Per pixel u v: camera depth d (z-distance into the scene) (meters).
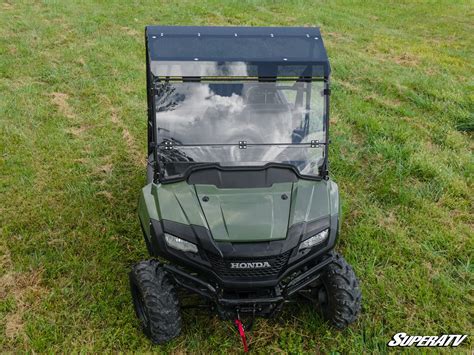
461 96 9.80
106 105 9.17
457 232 5.92
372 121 8.66
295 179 4.44
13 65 10.98
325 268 4.40
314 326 4.51
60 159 7.29
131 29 13.75
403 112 9.12
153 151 4.51
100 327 4.60
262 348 4.38
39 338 4.43
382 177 6.99
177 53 4.38
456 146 7.93
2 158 7.29
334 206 4.36
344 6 17.20
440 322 4.70
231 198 4.23
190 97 4.41
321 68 4.36
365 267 5.30
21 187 6.60
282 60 4.32
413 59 12.15
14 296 4.92
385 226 5.97
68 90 9.81
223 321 4.62
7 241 5.69
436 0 18.28
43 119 8.57
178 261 4.07
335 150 7.67
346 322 4.27
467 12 16.86
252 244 3.98
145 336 4.46
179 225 4.09
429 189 6.81
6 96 9.35
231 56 4.36
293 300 4.39
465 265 5.39
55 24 13.98
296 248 4.05
